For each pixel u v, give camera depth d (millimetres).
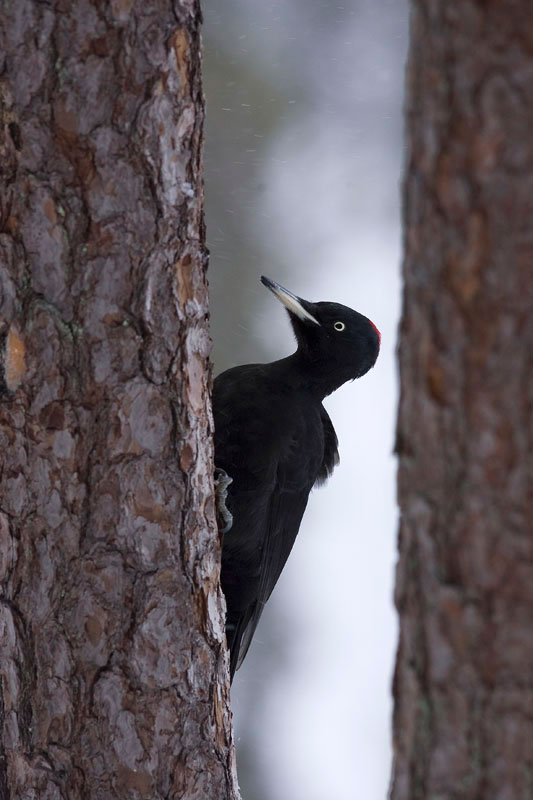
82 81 6340
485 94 3963
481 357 4074
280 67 14156
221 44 13945
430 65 4121
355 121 14523
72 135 6359
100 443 6457
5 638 6484
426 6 4141
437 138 4105
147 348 6516
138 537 6527
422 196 4203
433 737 4336
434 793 4328
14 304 6398
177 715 6641
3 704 6516
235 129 14062
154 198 6488
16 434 6426
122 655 6484
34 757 6449
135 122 6418
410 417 4352
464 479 4168
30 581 6453
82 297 6414
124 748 6488
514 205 3959
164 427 6590
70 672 6430
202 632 6812
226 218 14055
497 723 4164
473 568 4176
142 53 6391
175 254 6594
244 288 14031
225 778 6906
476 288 4055
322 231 14742
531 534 4059
